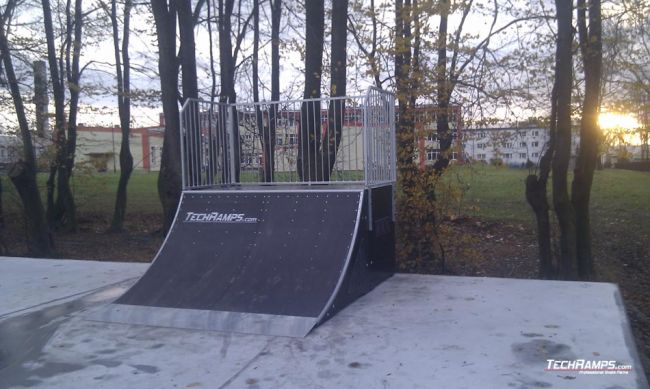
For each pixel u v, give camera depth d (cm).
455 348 449
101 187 1822
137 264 848
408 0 1021
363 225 620
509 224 1500
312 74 1018
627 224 1501
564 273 973
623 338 459
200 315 541
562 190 959
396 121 989
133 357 462
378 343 466
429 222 1025
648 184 2056
